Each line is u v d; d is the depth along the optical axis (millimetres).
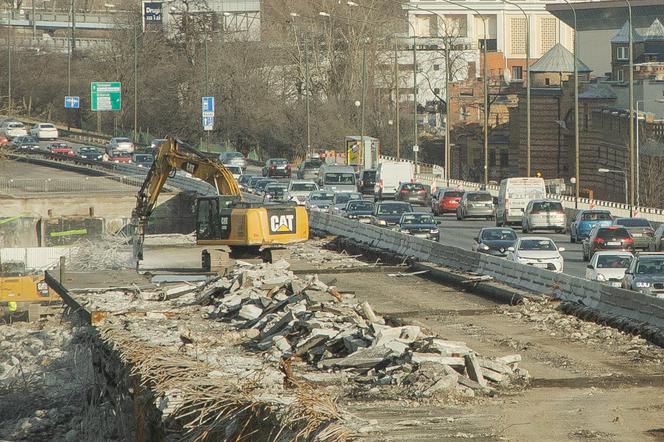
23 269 183625
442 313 104500
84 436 94750
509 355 81625
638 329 90188
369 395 68875
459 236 198625
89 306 113875
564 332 92188
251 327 97812
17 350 134750
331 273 140500
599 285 99938
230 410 62906
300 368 78875
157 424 71312
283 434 55938
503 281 120938
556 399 68000
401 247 154500
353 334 83062
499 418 62625
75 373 115250
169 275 142250
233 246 146625
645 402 67062
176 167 156875
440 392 68250
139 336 94938
